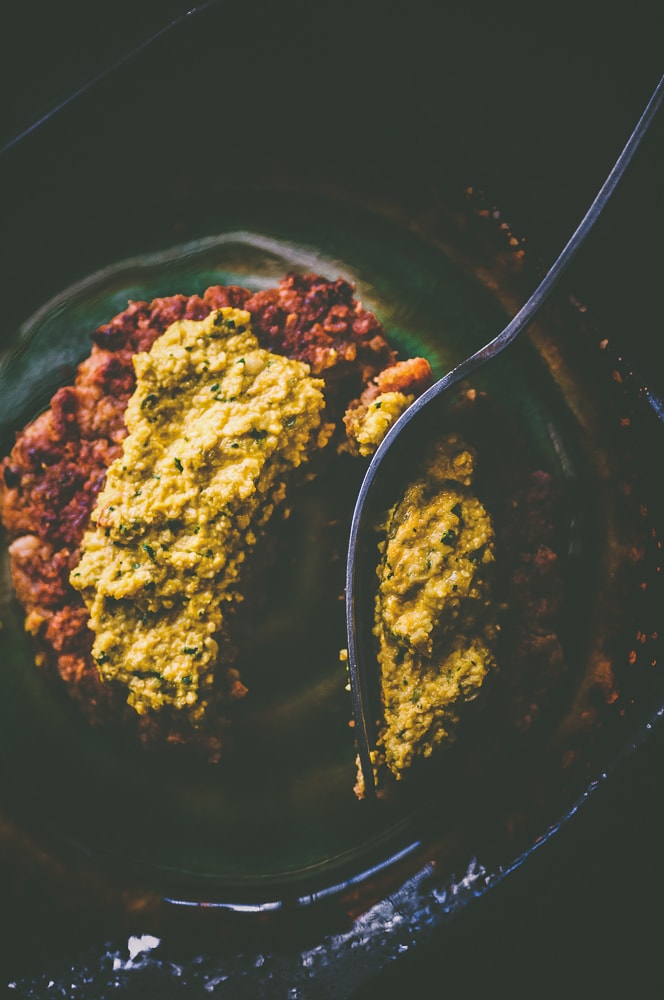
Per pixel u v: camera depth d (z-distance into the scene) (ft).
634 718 0.62
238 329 0.60
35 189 0.65
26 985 0.62
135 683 0.59
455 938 0.61
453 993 0.61
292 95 0.64
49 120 0.63
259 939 0.64
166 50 0.62
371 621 0.62
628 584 0.65
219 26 0.62
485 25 0.61
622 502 0.65
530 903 0.61
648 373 0.62
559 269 0.57
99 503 0.59
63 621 0.62
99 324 0.67
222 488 0.58
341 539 0.64
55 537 0.62
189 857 0.66
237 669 0.64
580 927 0.61
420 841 0.65
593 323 0.63
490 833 0.63
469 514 0.60
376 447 0.60
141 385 0.60
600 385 0.64
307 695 0.65
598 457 0.65
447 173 0.64
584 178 0.62
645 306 0.62
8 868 0.65
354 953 0.62
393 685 0.60
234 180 0.66
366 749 0.60
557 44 0.61
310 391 0.59
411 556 0.59
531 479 0.65
